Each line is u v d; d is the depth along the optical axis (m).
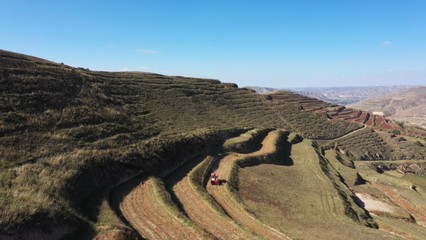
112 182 35.50
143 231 27.78
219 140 67.00
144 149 44.25
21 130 37.19
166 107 77.00
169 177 43.78
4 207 22.41
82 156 35.06
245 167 57.38
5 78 47.41
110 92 67.56
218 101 108.12
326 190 55.75
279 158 73.69
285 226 35.78
